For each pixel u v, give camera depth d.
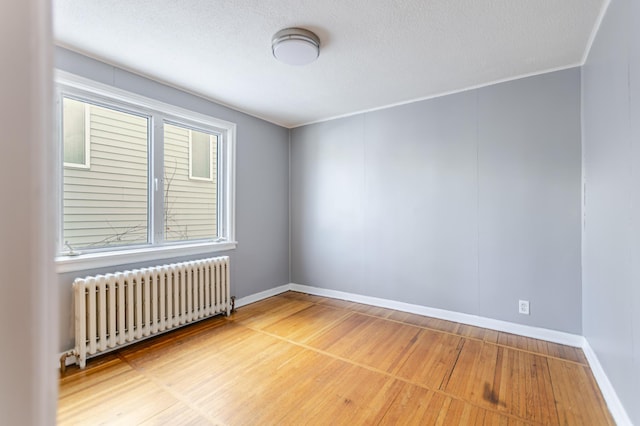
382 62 2.52
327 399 1.88
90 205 2.50
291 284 4.39
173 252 2.93
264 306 3.67
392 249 3.55
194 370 2.20
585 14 1.91
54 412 0.30
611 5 1.76
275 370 2.21
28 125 0.27
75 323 2.22
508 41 2.21
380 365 2.28
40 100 0.28
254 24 2.01
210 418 1.71
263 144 3.99
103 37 2.15
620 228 1.66
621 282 1.65
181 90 3.04
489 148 2.95
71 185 2.39
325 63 2.54
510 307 2.85
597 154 2.09
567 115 2.59
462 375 2.14
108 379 2.08
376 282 3.67
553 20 1.97
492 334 2.83
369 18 1.95
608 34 1.83
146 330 2.58
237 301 3.62
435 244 3.26
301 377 2.12
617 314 1.71
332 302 3.83
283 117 3.97
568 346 2.57
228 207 3.54
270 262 4.09
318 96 3.27
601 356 2.00
